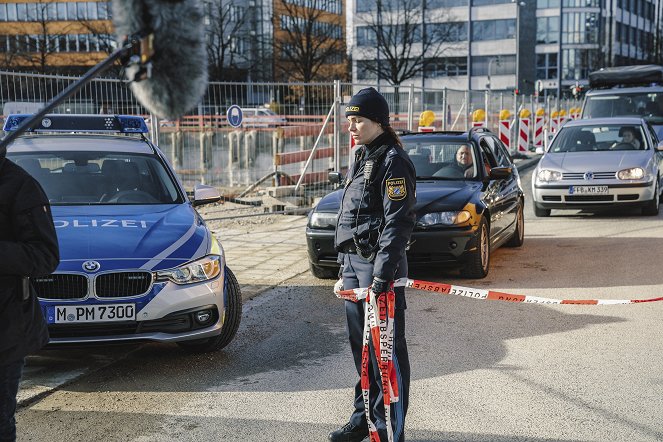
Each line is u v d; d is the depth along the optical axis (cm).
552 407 451
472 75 7575
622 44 9112
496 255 972
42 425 436
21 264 286
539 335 607
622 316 661
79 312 494
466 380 502
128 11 237
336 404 465
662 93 1894
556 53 8050
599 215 1331
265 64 5616
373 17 6850
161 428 430
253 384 504
